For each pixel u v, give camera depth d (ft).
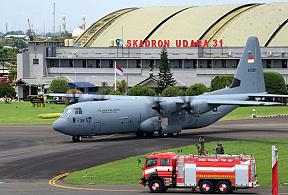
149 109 363.15
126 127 353.92
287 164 253.85
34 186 207.41
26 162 274.16
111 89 619.26
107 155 293.02
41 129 426.92
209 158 185.47
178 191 193.77
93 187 204.44
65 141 351.46
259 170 240.12
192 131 411.95
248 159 182.29
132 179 225.35
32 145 333.62
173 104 357.82
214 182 186.39
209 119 388.16
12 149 318.04
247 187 181.47
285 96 388.98
